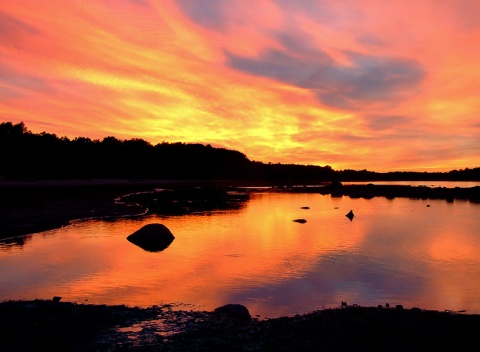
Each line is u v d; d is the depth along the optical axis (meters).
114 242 22.97
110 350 8.77
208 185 119.12
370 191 82.19
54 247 21.33
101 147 130.88
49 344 9.09
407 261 18.44
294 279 15.38
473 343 8.77
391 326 9.91
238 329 10.05
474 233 27.23
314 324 10.20
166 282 14.98
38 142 105.31
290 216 37.69
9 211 35.38
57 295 13.49
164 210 42.00
